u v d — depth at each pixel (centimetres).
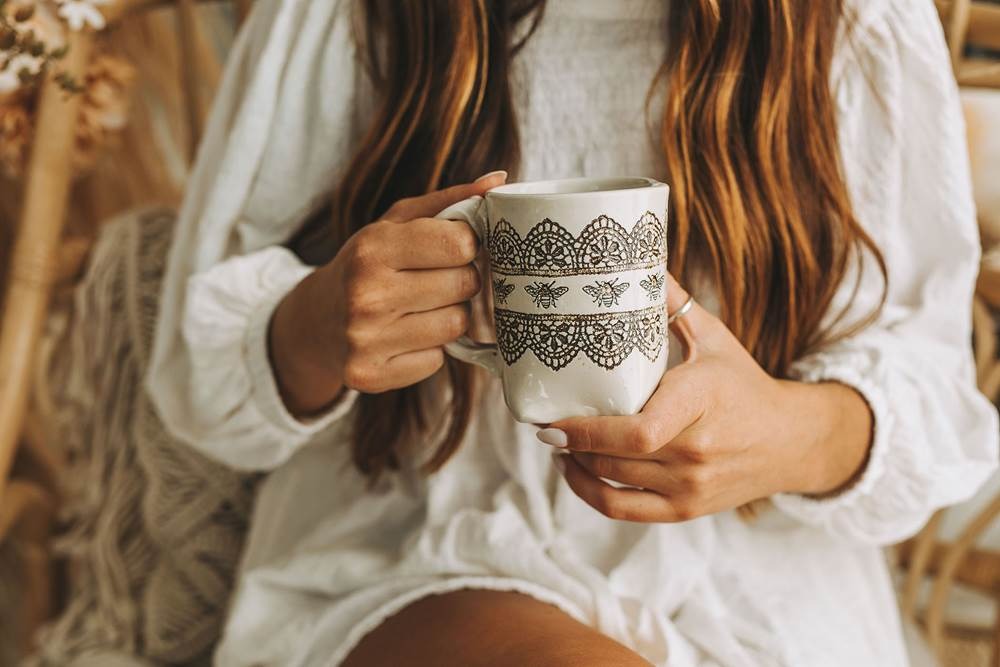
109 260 112
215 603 104
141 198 153
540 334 55
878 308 83
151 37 148
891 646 91
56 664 104
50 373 121
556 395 57
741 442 67
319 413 84
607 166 83
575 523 85
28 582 129
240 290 83
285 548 93
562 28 81
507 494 86
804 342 85
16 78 101
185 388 91
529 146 83
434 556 83
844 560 89
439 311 63
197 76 123
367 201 84
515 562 81
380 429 87
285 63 84
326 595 86
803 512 82
